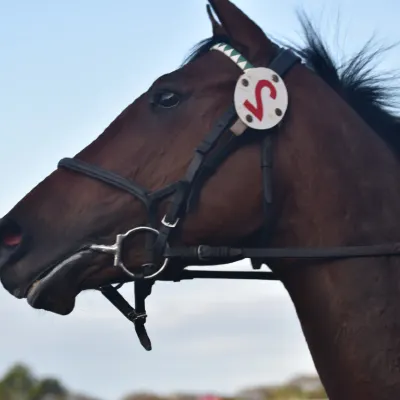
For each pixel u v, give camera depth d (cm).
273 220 260
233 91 266
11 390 991
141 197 258
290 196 260
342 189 257
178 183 257
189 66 274
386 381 244
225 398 799
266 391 979
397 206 259
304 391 992
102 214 260
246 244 264
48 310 260
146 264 259
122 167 263
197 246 260
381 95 287
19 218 263
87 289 265
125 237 257
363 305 250
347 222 255
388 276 251
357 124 268
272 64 269
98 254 260
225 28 274
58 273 257
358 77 288
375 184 260
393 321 248
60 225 261
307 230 258
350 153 262
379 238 254
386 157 266
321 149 260
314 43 288
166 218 256
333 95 272
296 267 261
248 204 259
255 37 272
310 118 264
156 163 262
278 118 261
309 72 274
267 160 258
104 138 270
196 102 266
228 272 284
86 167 264
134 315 273
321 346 258
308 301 260
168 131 264
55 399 991
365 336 248
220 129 260
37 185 269
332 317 254
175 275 273
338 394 253
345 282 253
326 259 256
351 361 249
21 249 260
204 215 258
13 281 260
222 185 258
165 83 271
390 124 282
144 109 271
